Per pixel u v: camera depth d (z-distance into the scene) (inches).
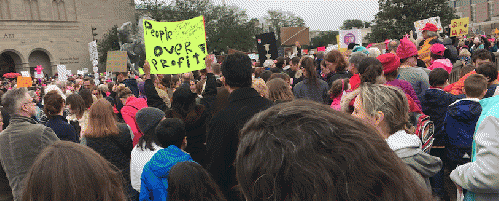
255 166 18.7
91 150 44.9
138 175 116.6
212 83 153.9
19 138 103.3
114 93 276.1
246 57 94.6
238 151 20.7
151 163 100.0
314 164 17.6
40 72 756.0
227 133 87.2
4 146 102.9
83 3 1744.6
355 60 132.0
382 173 18.7
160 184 98.7
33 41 1605.6
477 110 119.4
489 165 62.5
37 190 39.6
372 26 1534.2
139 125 120.4
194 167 77.5
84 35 1750.7
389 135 67.9
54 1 1664.6
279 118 20.0
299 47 415.2
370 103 64.5
